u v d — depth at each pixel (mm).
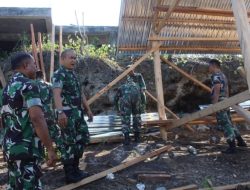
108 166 5523
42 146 3391
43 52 9305
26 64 3434
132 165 5461
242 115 5164
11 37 10344
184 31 7629
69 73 4656
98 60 9109
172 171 5328
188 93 9336
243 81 9758
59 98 4469
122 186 4809
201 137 7367
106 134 6762
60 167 5375
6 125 3322
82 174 4828
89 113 5230
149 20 7086
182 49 7898
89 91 8742
